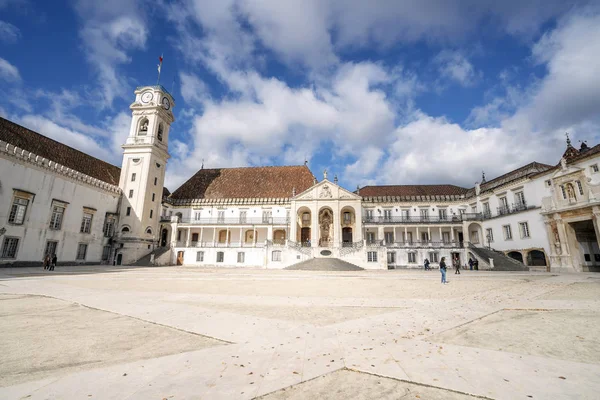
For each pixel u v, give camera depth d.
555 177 33.75
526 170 39.59
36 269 29.23
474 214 47.34
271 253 43.84
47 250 34.38
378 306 10.75
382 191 57.66
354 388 4.15
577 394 3.92
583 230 32.97
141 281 19.81
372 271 36.03
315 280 21.92
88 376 4.52
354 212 49.16
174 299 12.16
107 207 43.62
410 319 8.53
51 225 34.91
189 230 51.94
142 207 45.41
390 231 51.66
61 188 36.22
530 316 9.00
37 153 36.94
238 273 29.66
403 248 46.00
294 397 3.88
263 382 4.32
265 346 5.99
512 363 5.05
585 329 7.42
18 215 31.36
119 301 11.48
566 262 31.78
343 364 5.01
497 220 43.03
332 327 7.58
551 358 5.32
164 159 51.16
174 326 7.68
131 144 47.72
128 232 44.81
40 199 33.50
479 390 4.05
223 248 46.09
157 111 49.53
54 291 13.91
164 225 51.22
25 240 31.73
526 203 38.09
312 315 9.19
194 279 21.94
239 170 61.78
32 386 4.13
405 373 4.64
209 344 6.23
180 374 4.60
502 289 15.90
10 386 4.12
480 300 12.08
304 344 6.11
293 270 36.84
